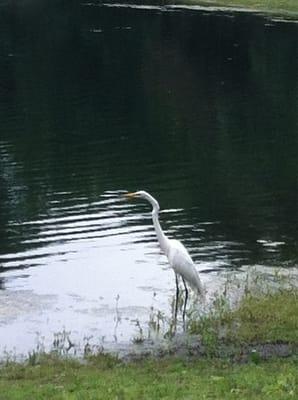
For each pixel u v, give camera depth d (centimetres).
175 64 5953
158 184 3130
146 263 2255
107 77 5531
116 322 1830
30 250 2355
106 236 2484
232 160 3528
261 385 1312
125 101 4812
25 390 1338
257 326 1733
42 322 1830
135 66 5891
